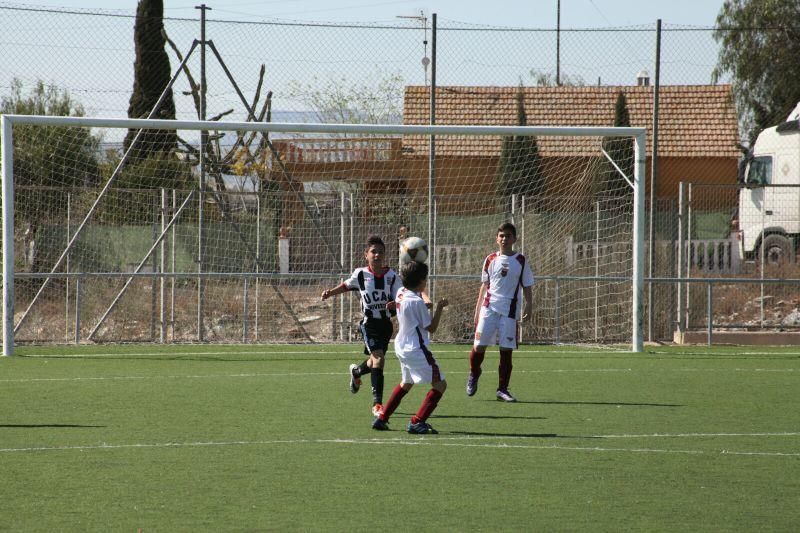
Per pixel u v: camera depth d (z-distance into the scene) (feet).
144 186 143.43
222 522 42.83
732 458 57.06
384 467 54.03
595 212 143.84
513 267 79.97
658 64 136.77
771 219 191.83
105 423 67.87
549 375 98.27
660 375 98.43
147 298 138.41
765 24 275.39
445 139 165.68
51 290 136.77
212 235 139.44
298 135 174.60
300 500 46.70
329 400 79.56
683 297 138.82
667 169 239.50
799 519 43.98
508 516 44.14
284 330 138.82
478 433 64.69
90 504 45.73
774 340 134.82
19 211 140.97
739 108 276.00
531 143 159.53
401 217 141.90
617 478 51.78
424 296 64.44
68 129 145.89
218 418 70.33
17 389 85.10
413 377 64.03
